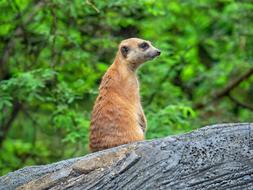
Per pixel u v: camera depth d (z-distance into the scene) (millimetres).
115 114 10039
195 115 15133
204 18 19750
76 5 14633
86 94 14828
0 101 12906
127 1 14773
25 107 16906
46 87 14000
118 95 10328
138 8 15938
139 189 7797
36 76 13594
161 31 18672
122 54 10906
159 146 8078
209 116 18062
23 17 16219
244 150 7855
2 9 15773
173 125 14023
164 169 7852
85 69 15602
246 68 19469
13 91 13695
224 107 18422
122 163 8039
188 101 17141
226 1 19203
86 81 15602
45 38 15578
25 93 13844
